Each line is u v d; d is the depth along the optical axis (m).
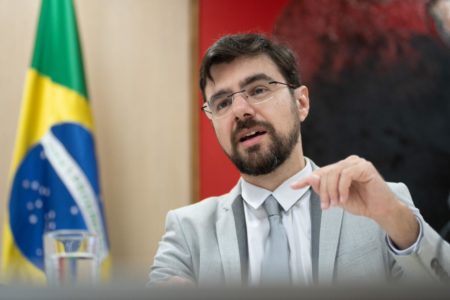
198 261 1.20
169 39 2.59
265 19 2.56
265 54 1.24
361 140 2.45
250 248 1.17
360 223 1.15
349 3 2.52
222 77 1.24
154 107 2.55
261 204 1.21
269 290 0.15
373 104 2.46
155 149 2.54
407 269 0.98
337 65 2.50
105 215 2.33
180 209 1.33
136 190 2.51
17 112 2.47
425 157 2.42
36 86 2.32
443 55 2.48
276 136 1.20
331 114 2.47
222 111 1.25
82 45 2.53
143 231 2.50
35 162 2.26
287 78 1.25
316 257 1.12
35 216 2.21
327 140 2.46
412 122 2.45
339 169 0.96
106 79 2.55
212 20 2.56
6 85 2.48
